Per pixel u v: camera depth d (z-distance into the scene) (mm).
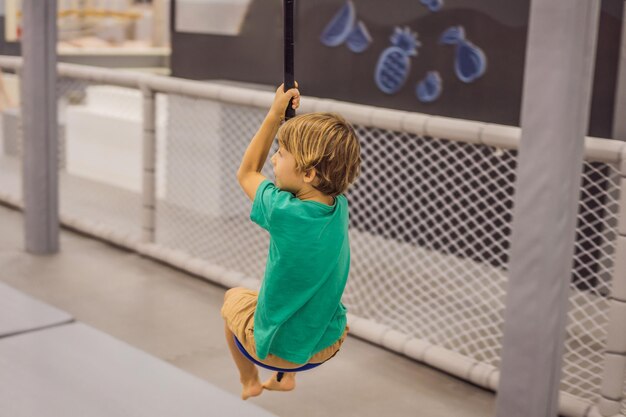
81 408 2988
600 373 3947
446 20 5176
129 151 7953
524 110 2908
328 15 5754
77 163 8141
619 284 3293
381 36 5500
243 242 5945
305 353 2211
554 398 3031
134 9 7703
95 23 7848
